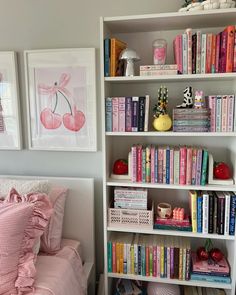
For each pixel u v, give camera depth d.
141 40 1.71
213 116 1.49
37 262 1.49
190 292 1.73
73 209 1.85
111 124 1.58
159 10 1.67
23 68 1.87
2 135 1.94
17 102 1.88
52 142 1.89
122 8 1.70
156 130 1.62
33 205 1.39
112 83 1.75
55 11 1.78
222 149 1.73
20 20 1.83
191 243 1.85
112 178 1.69
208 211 1.54
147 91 1.75
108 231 1.70
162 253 1.62
